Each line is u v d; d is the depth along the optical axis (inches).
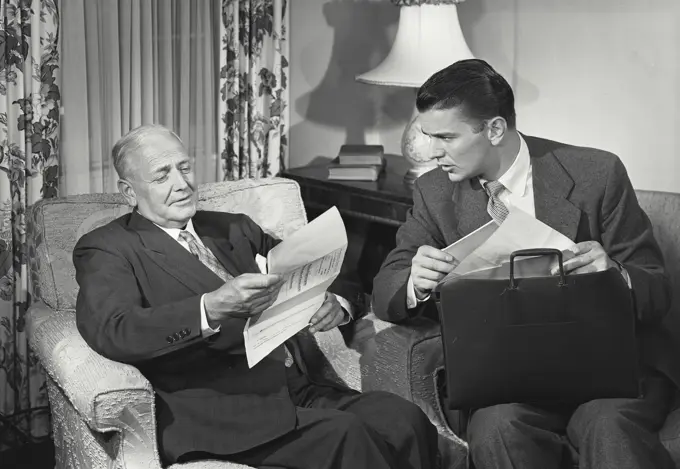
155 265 76.8
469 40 122.0
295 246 69.7
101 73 108.6
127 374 68.2
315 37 129.8
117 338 69.9
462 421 82.8
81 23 104.7
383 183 116.3
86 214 85.7
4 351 105.5
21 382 107.3
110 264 75.3
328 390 82.3
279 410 74.1
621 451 69.9
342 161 119.5
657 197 88.9
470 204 81.8
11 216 102.5
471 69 75.9
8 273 103.2
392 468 74.5
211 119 119.6
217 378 74.7
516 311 70.9
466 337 71.5
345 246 71.8
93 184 110.4
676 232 87.0
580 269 72.7
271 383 76.3
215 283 77.2
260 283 67.1
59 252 84.0
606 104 108.7
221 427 72.6
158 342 69.2
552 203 79.6
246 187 92.2
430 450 78.4
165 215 77.7
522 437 72.2
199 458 71.8
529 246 71.6
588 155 81.4
